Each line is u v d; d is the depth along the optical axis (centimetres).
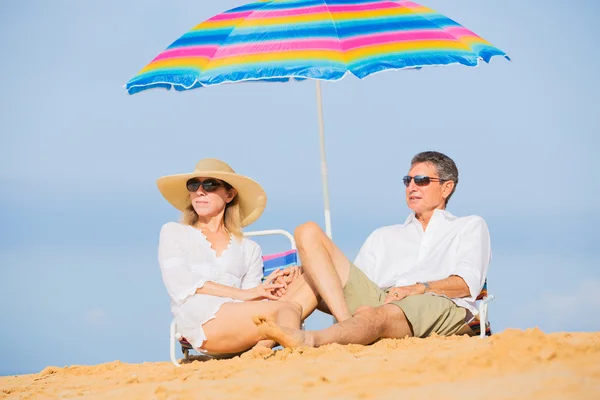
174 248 1269
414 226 1382
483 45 1336
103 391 971
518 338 839
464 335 1170
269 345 1182
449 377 758
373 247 1396
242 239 1343
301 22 1354
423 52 1277
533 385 683
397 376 791
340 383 798
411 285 1239
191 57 1352
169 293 1239
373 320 1128
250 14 1414
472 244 1322
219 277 1283
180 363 1296
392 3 1402
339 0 1416
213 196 1313
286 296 1248
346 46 1302
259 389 804
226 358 1241
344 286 1234
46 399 977
